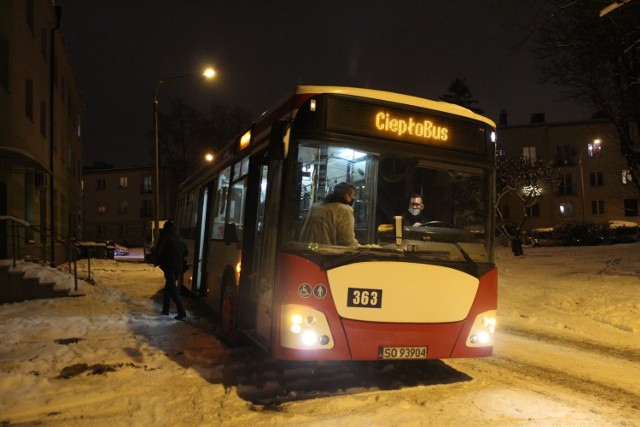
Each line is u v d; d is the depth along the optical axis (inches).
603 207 2111.2
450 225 238.1
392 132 234.2
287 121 218.7
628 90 679.7
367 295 215.3
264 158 260.2
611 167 2080.5
